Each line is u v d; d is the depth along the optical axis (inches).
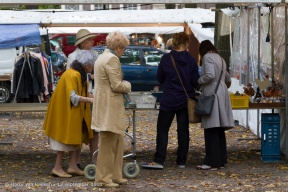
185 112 354.6
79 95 323.6
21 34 577.3
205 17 634.2
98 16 583.2
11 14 604.7
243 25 475.5
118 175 310.5
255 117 498.3
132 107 355.9
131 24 593.6
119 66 289.3
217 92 347.6
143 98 357.7
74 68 326.0
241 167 364.5
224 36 593.9
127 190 298.5
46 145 467.2
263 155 380.8
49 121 327.9
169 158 399.9
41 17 590.6
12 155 418.9
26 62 634.2
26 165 377.1
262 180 323.9
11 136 517.7
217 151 355.6
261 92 389.1
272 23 403.2
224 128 360.2
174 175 340.5
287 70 366.3
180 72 348.2
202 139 490.9
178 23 623.2
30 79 634.8
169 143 474.9
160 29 751.1
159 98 375.6
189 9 637.3
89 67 328.2
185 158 363.6
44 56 686.5
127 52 777.6
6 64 777.6
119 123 289.7
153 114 679.7
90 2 320.5
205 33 638.5
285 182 317.4
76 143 322.7
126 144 471.5
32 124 602.2
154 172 349.4
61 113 324.8
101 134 295.6
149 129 556.1
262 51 427.2
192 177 334.6
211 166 356.8
